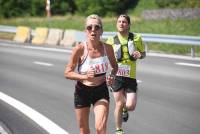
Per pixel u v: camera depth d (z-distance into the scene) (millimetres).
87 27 12117
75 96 12867
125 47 16000
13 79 30906
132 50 15984
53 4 97125
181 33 58031
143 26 67688
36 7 105875
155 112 20219
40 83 28953
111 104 22062
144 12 79688
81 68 12477
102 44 12570
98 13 96688
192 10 70688
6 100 23516
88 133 13266
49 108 21422
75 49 12328
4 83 29266
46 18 96875
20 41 67062
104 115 12500
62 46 56844
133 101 15773
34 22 93688
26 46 57562
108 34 53969
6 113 20531
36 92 25766
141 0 96500
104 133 12531
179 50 47719
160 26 65375
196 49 46969
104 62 12523
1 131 17547
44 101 23094
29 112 20594
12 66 37969
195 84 27031
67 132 17078
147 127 17766
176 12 73000
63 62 39906
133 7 95812
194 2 80750
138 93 24703
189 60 38375
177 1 84312
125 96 16547
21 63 39906
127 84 16094
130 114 19906
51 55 45656
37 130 17500
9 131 17453
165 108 20953
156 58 40375
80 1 99312
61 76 31938
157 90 25438
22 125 18328
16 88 27234
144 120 18844
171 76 30172
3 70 35625
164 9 75438
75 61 12375
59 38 60000
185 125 17953
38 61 41000
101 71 12500
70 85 28094
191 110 20500
